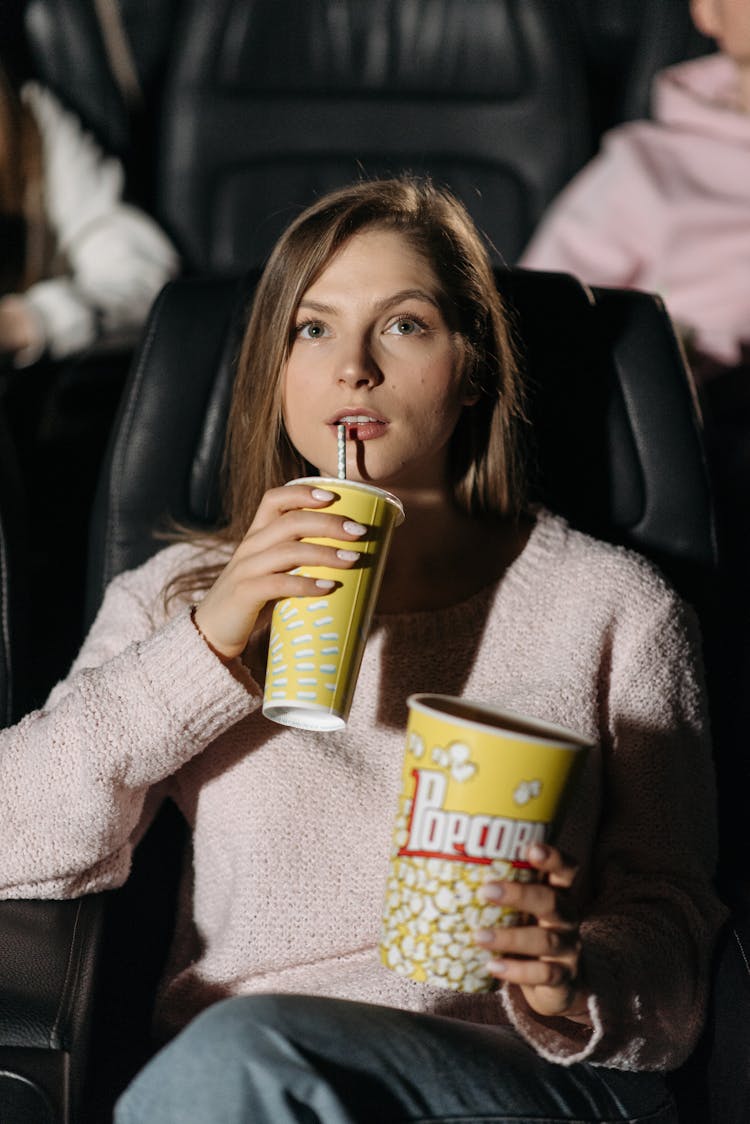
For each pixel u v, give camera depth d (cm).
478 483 123
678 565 134
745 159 216
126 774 105
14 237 237
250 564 95
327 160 238
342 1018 87
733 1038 104
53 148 245
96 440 182
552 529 121
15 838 106
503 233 237
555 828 86
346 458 106
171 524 133
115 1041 118
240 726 112
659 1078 103
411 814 86
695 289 213
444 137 236
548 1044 94
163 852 132
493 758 82
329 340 109
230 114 237
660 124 228
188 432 134
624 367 135
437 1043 89
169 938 130
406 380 108
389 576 119
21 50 249
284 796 110
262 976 109
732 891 113
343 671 94
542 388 135
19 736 108
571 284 137
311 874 108
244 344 121
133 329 211
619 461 134
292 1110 82
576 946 87
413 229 112
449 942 85
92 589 135
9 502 131
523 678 114
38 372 189
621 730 114
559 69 233
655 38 248
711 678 133
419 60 234
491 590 117
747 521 162
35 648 180
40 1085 94
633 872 110
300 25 234
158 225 246
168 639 105
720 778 130
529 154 235
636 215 220
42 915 108
